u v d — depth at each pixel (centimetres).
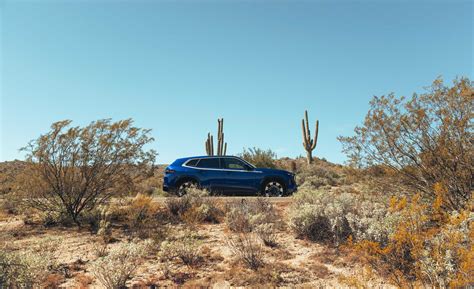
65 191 1019
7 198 1031
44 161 991
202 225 988
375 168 881
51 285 574
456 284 414
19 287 506
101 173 1040
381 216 729
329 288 556
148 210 1041
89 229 952
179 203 1105
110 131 1048
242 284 580
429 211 586
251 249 683
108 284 569
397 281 498
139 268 662
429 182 787
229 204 1131
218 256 712
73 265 672
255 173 1405
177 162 1430
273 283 577
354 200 870
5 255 527
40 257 580
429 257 465
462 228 473
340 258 686
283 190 1409
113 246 793
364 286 514
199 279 606
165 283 593
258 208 1028
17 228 962
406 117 809
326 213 819
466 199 717
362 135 876
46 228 965
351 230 776
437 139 767
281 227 920
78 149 1015
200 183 1383
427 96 798
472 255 418
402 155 821
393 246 530
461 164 739
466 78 760
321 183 1992
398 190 851
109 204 1124
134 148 1062
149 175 1111
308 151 2719
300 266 657
